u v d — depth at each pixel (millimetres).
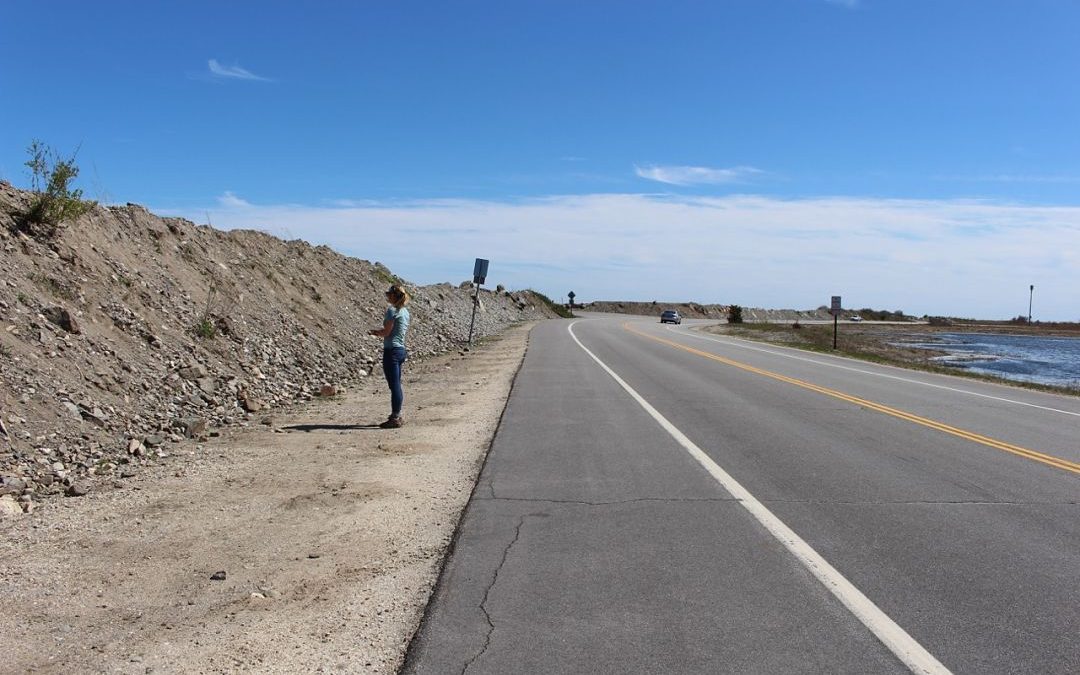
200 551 5891
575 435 10789
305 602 4957
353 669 4082
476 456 9414
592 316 92562
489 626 4555
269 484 7879
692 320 95750
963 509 7090
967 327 122875
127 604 4895
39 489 7270
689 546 5996
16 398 8703
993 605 4883
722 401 14531
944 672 4016
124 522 6527
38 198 12789
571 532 6352
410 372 20078
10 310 10242
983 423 12484
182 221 19516
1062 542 6145
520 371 20250
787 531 6375
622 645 4305
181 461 8758
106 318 12219
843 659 4141
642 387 16719
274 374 15188
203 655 4223
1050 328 124438
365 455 9352
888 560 5695
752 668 4039
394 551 5941
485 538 6191
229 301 17328
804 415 12883
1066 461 9375
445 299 46750
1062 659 4160
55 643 4332
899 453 9695
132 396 10719
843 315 150625
